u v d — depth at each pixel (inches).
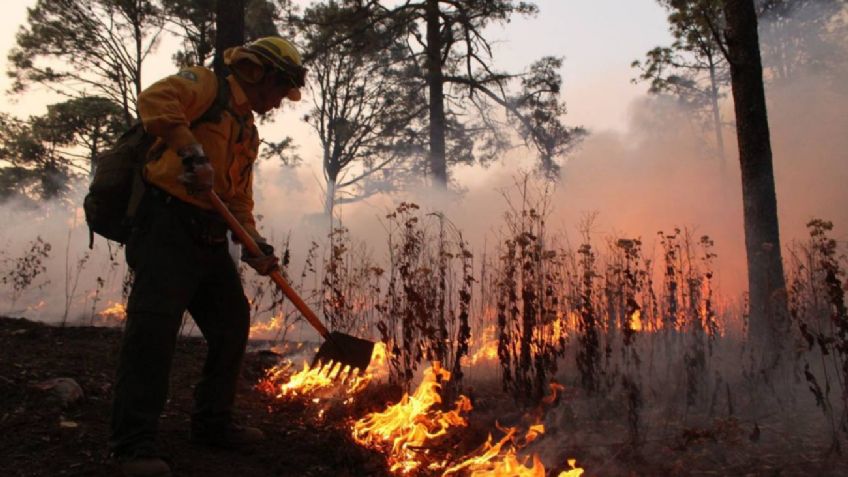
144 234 103.2
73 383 125.8
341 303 193.3
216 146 107.4
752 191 216.4
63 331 182.5
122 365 101.0
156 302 101.2
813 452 122.2
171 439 116.3
